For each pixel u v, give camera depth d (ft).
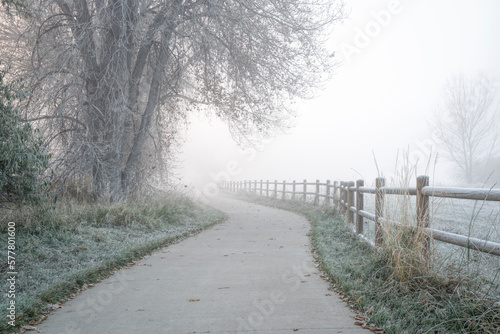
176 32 43.70
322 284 18.24
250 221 46.91
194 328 12.96
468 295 12.67
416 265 15.06
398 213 17.80
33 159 23.12
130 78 43.86
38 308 14.87
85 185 42.45
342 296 16.06
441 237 14.47
